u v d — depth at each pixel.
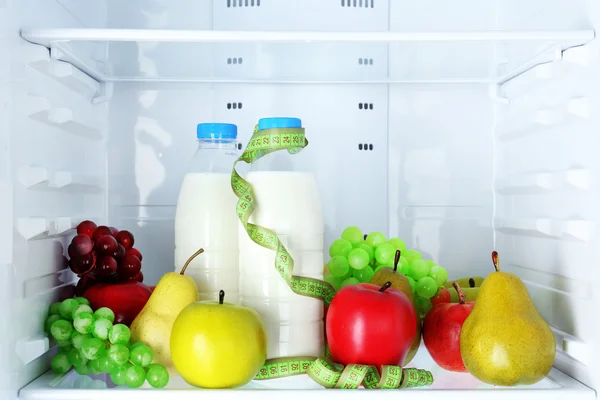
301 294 1.15
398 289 1.20
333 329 1.11
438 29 1.54
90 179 1.42
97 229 1.28
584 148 1.11
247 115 1.53
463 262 1.55
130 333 1.15
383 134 1.54
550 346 1.06
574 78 1.15
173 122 1.53
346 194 1.54
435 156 1.55
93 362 1.12
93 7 1.46
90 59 1.39
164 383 1.08
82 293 1.29
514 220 1.43
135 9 1.51
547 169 1.27
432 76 1.54
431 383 1.11
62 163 1.27
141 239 1.53
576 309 1.13
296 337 1.15
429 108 1.55
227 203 1.28
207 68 1.53
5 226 1.01
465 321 1.13
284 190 1.16
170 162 1.53
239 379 1.04
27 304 1.09
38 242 1.14
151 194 1.53
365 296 1.10
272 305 1.15
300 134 1.16
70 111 1.24
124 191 1.53
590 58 1.09
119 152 1.53
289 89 1.54
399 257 1.25
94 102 1.46
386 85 1.54
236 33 1.08
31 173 1.09
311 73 1.53
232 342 1.03
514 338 1.05
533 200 1.35
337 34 1.10
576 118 1.14
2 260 1.00
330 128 1.54
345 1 1.53
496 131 1.55
